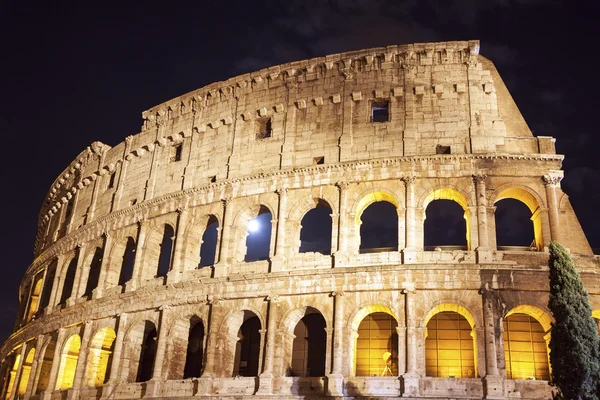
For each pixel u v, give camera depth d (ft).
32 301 317.63
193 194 236.84
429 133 211.82
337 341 188.75
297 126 229.04
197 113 255.50
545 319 185.78
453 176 203.10
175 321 217.97
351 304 193.26
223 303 210.18
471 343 194.39
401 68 223.71
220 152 241.55
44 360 271.28
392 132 215.10
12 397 278.87
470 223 196.54
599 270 184.24
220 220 226.99
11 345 310.24
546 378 188.65
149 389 209.87
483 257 190.39
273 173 220.64
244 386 196.03
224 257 217.97
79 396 232.73
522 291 185.06
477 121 210.59
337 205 209.87
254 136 236.84
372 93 223.51
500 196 201.87
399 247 198.29
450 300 186.29
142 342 233.76
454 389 176.55
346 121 221.66
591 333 155.43
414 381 177.78
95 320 244.42
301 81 235.40
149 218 247.50
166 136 260.42
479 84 216.13
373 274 193.06
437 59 222.07
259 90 243.60
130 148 274.57
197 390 200.13
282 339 196.75
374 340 201.77
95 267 277.64
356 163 210.79
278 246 210.18
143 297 229.04
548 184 198.49
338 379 184.03
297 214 214.90
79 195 302.04
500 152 202.69
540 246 195.31
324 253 220.23
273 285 203.51
